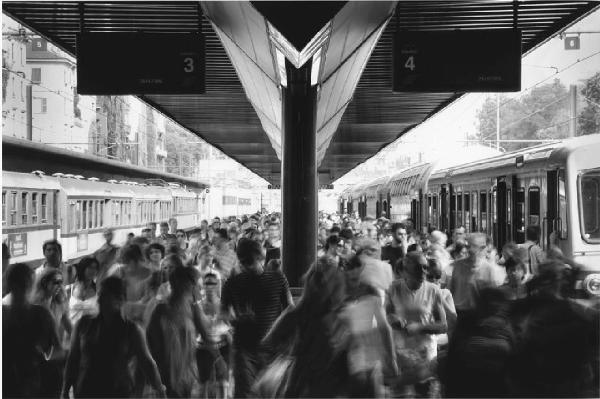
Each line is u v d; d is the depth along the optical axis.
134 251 9.77
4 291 6.98
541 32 16.38
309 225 13.55
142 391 7.23
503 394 6.48
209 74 20.48
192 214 50.25
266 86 15.03
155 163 121.44
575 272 6.74
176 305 7.37
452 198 23.62
